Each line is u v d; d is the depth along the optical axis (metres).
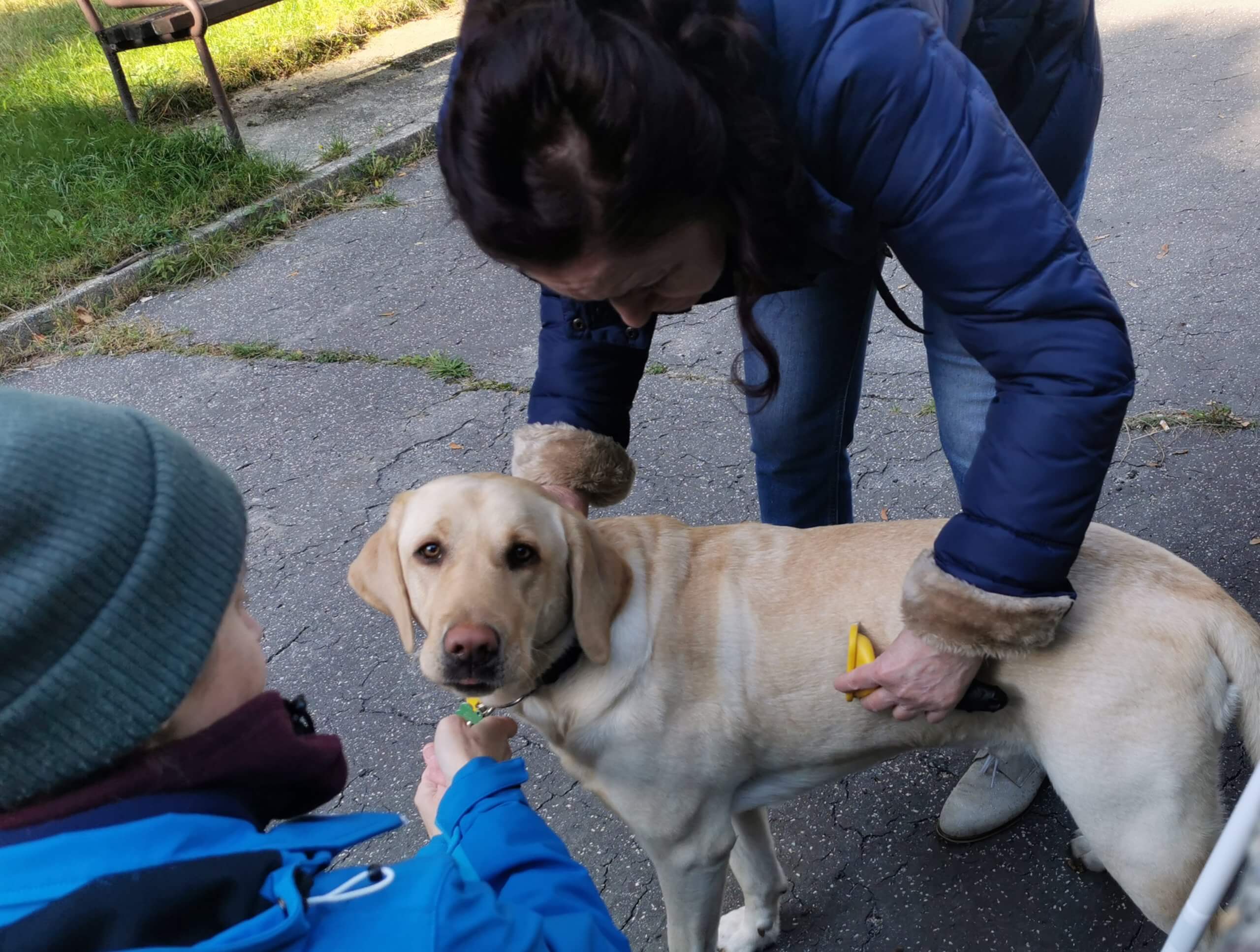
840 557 1.91
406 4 8.23
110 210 5.54
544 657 1.82
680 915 2.02
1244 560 2.83
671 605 1.88
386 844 2.45
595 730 1.83
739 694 1.87
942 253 1.42
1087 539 1.85
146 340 4.71
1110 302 1.45
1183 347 3.72
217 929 0.81
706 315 4.40
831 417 2.42
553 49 1.13
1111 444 1.48
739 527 2.03
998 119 1.39
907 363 3.94
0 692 0.76
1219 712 1.67
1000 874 2.24
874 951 2.15
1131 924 2.10
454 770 1.38
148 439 0.88
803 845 2.38
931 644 1.62
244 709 0.94
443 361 4.26
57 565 0.77
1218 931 1.50
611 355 2.07
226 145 6.07
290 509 3.59
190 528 0.86
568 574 1.81
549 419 2.11
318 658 2.97
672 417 3.79
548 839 1.23
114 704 0.79
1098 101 2.04
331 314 4.76
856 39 1.30
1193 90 5.73
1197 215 4.54
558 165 1.17
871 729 1.90
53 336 4.85
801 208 1.36
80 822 0.82
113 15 8.66
